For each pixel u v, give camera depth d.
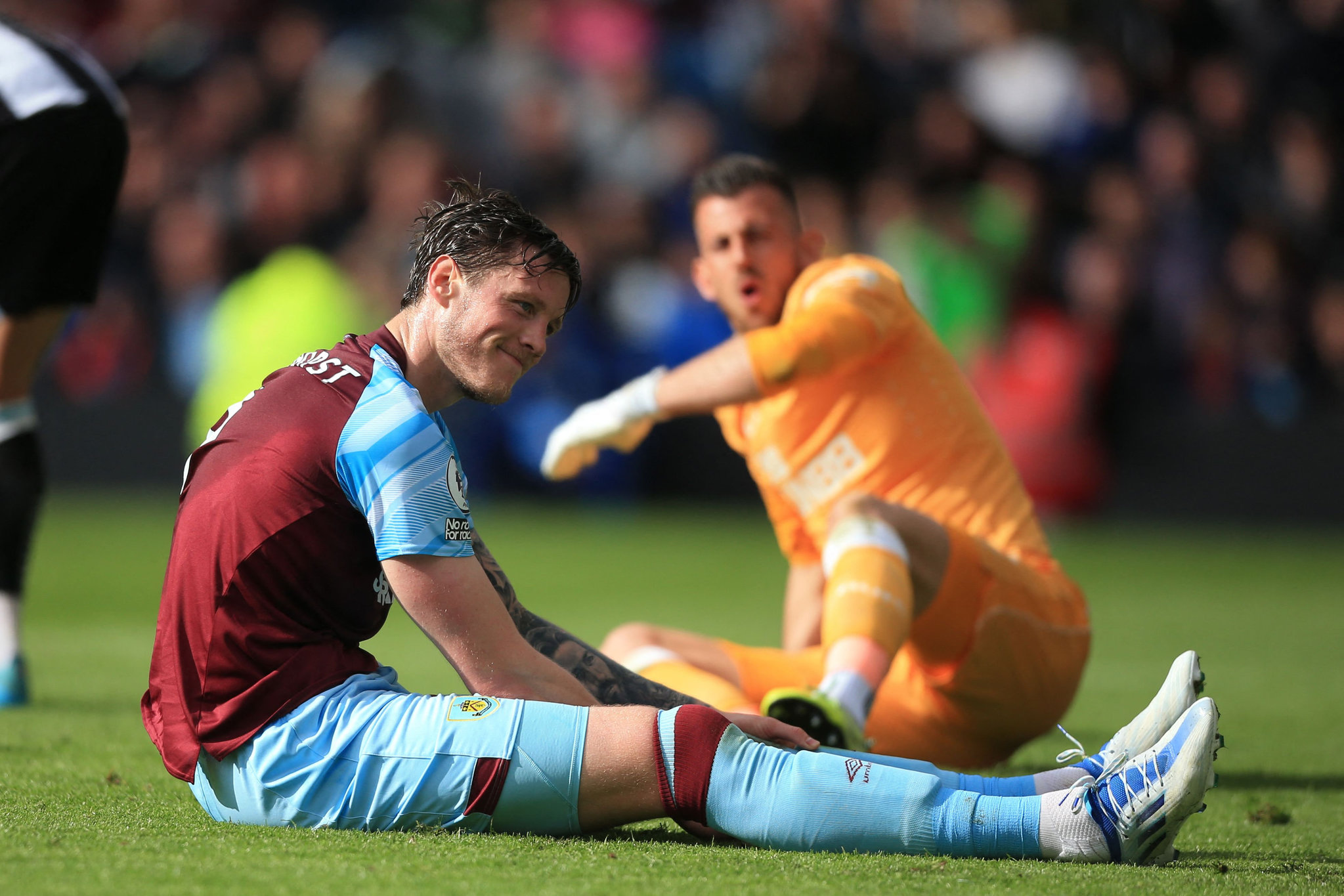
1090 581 29.91
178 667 8.28
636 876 7.29
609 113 45.59
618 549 32.94
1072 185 44.25
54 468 39.91
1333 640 22.70
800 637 13.30
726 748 8.09
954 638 11.50
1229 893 7.36
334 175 41.50
